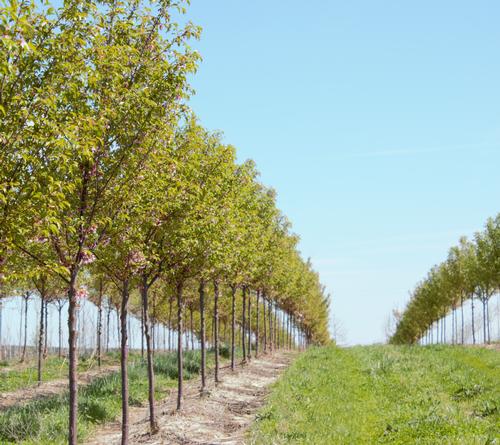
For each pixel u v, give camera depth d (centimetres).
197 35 1028
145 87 955
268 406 1612
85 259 935
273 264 3188
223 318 5106
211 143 1614
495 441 998
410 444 1066
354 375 2367
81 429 1444
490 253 4159
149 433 1407
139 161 1007
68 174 899
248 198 2322
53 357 3641
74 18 769
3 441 1345
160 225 1295
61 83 773
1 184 673
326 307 7844
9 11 620
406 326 8656
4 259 819
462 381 1941
